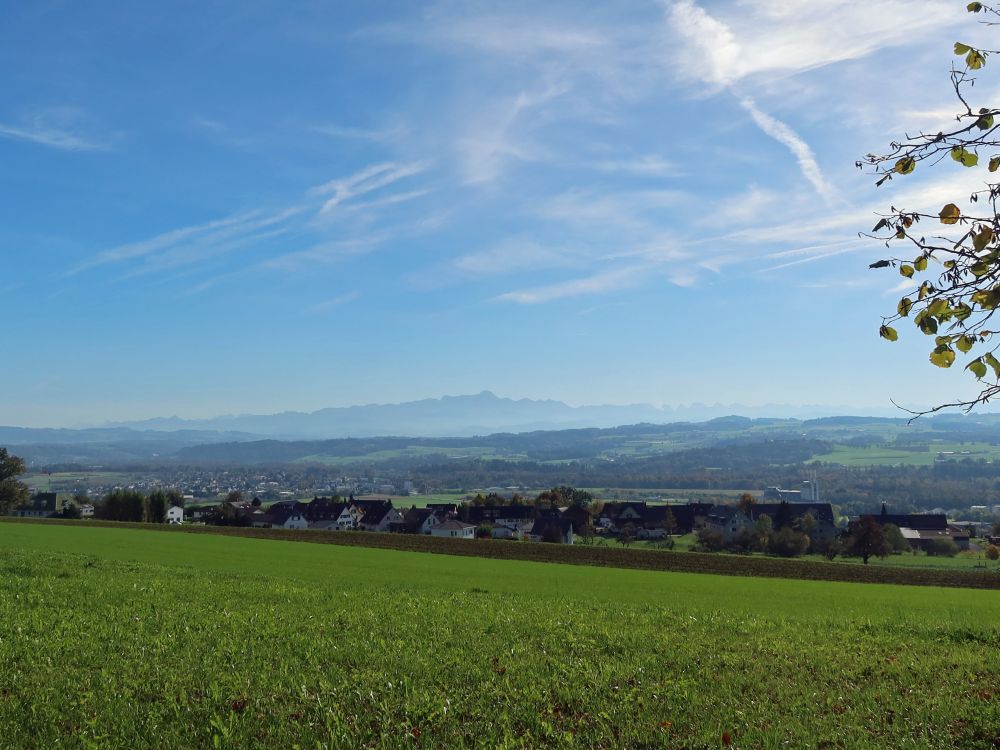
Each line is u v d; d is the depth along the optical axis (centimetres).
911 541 11331
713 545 10688
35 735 962
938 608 2889
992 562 9356
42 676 1184
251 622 1703
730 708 1138
